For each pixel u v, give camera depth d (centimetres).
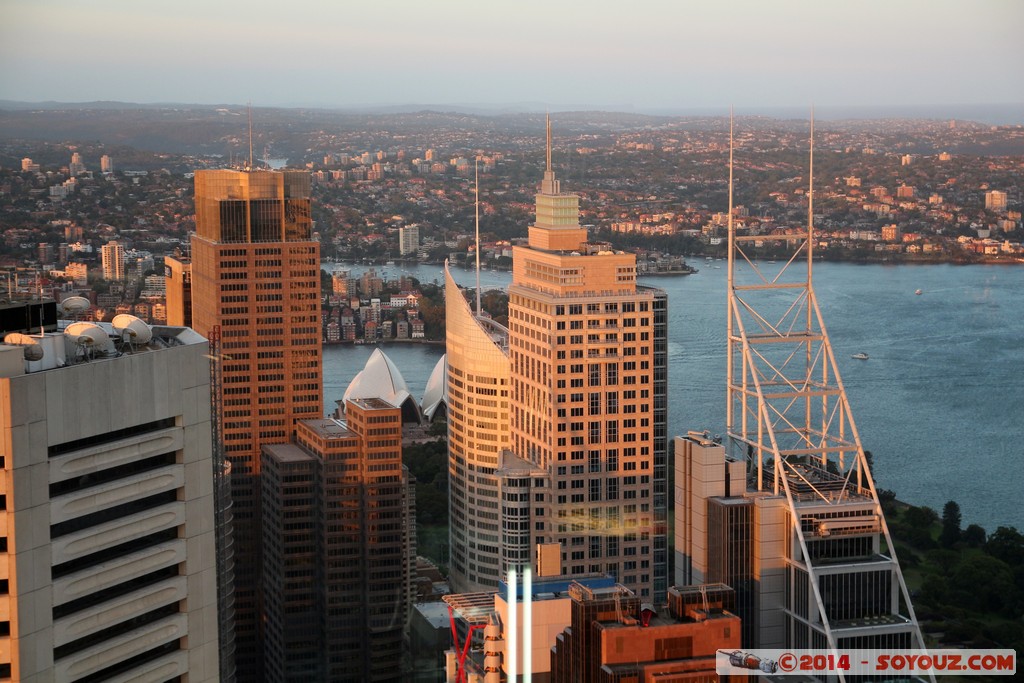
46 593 14225
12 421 13662
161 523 15375
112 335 15812
